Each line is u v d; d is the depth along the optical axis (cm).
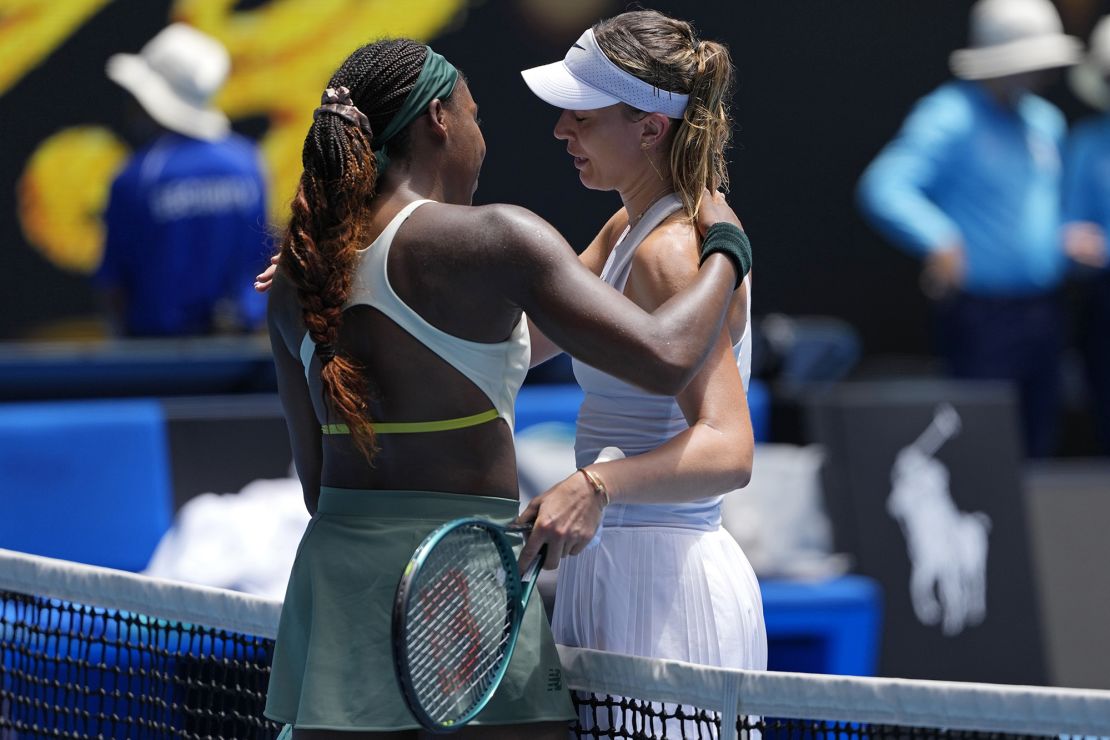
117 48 2869
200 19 2902
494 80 3059
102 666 1084
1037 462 2872
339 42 2970
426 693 766
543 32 3072
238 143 2480
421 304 802
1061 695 745
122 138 2881
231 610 992
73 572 1090
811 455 2347
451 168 853
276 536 2042
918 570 2344
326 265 809
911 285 3356
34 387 2183
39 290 2855
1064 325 2909
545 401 2297
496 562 799
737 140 3256
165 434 2084
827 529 2306
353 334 816
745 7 3228
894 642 2317
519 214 796
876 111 3322
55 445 2023
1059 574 2508
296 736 822
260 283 960
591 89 909
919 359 3356
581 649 884
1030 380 2870
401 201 826
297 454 923
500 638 799
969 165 2822
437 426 810
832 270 3322
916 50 3331
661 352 783
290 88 2952
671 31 924
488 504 818
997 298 2839
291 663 835
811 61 3281
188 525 2019
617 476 826
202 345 2312
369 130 823
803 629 2122
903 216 2806
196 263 2433
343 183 809
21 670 1159
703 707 838
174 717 1045
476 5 3039
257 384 2317
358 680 795
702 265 847
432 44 3020
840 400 2378
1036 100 2991
